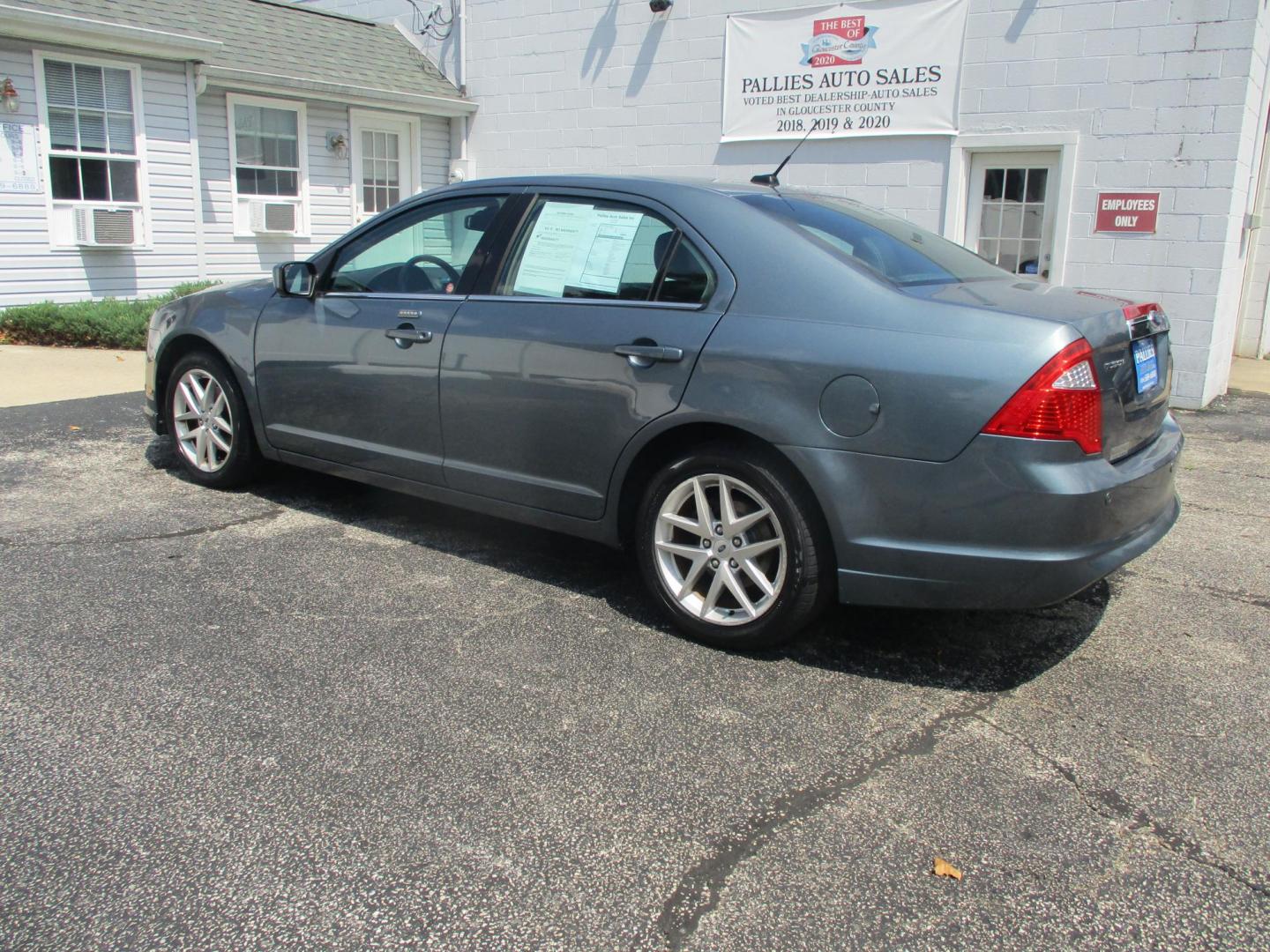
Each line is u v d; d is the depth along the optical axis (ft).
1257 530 16.37
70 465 17.95
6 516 15.05
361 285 14.40
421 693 10.01
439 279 13.58
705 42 35.88
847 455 9.98
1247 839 7.99
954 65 30.55
